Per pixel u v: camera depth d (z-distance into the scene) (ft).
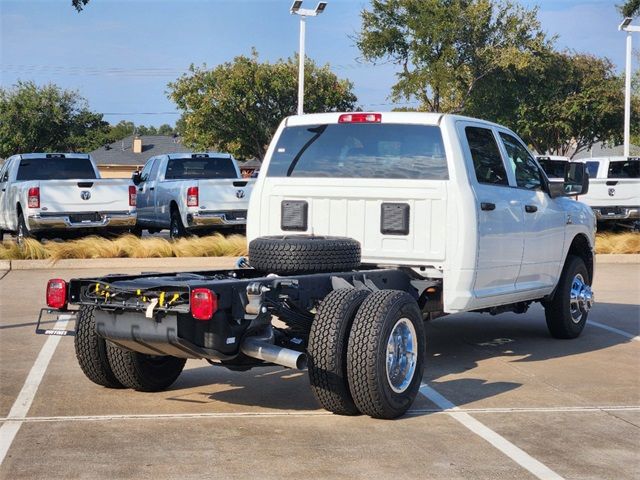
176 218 66.59
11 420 21.49
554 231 31.71
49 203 58.39
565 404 23.70
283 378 26.63
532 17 134.00
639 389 25.52
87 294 22.15
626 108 102.42
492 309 30.01
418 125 27.17
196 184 63.21
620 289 47.70
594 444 20.08
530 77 139.23
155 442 19.80
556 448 19.72
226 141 149.48
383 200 27.22
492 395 24.66
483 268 27.27
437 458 18.88
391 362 21.72
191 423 21.45
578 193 32.01
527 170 31.12
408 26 130.21
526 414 22.62
